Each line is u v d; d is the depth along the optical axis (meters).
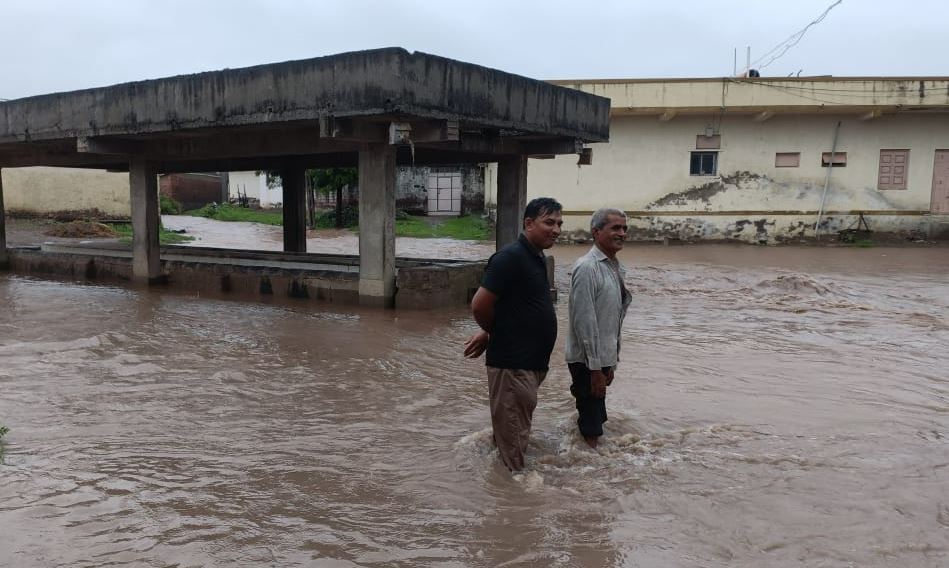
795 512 3.77
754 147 23.62
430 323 9.35
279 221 35.38
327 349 7.70
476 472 4.30
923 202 23.45
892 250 21.45
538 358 4.31
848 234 23.59
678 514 3.76
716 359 7.34
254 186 45.75
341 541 3.45
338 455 4.57
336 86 8.99
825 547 3.39
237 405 5.63
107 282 13.93
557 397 5.97
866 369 6.93
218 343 7.93
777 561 3.27
